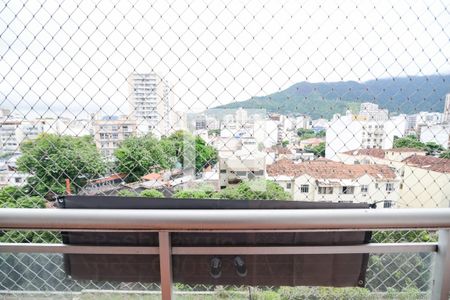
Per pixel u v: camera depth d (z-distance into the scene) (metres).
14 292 0.81
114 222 0.60
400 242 0.71
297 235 0.71
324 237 0.71
